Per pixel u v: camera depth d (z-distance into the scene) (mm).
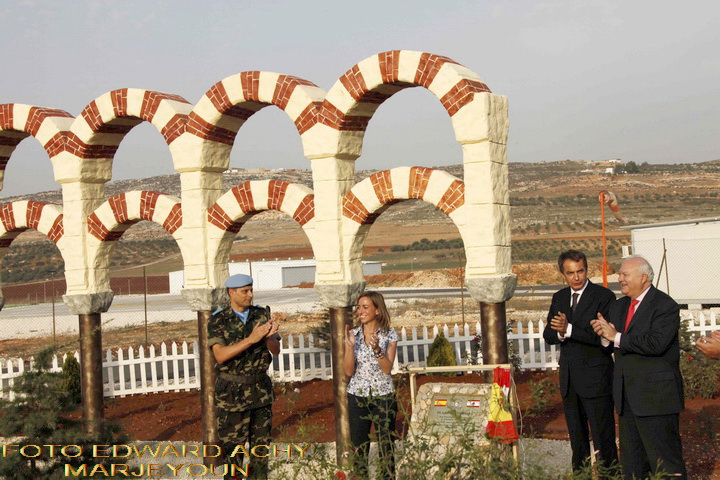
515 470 6352
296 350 15953
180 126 10883
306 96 9875
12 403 9125
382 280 51375
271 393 8539
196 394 15805
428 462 6281
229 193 10648
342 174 9898
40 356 9289
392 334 8008
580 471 6652
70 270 12164
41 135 12250
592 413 7777
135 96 11234
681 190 108000
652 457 6895
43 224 12516
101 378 12172
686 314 20094
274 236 100375
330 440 10906
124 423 13297
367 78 9305
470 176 8680
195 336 27141
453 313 30203
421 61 8867
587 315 7758
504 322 8781
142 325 31203
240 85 10336
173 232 11156
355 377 7977
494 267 8570
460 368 7809
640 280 7012
